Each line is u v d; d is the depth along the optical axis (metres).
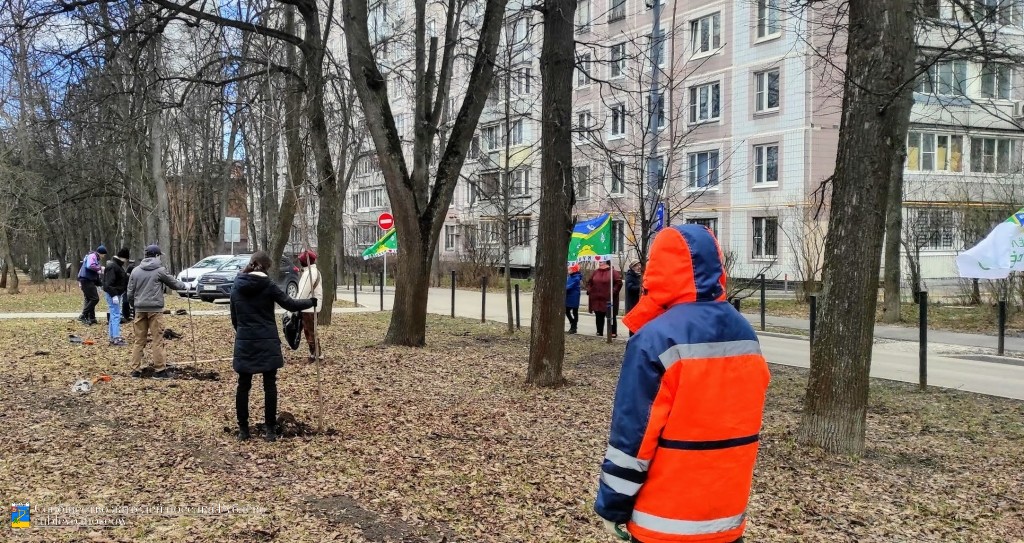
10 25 10.06
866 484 5.61
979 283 20.52
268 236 33.22
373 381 9.62
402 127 44.41
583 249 15.54
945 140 30.39
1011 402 8.80
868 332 6.36
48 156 24.36
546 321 9.38
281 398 8.47
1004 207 19.33
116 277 12.88
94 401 8.11
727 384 2.60
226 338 14.11
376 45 17.09
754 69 30.59
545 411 8.01
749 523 4.77
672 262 2.73
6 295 28.03
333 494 5.14
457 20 15.26
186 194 39.03
